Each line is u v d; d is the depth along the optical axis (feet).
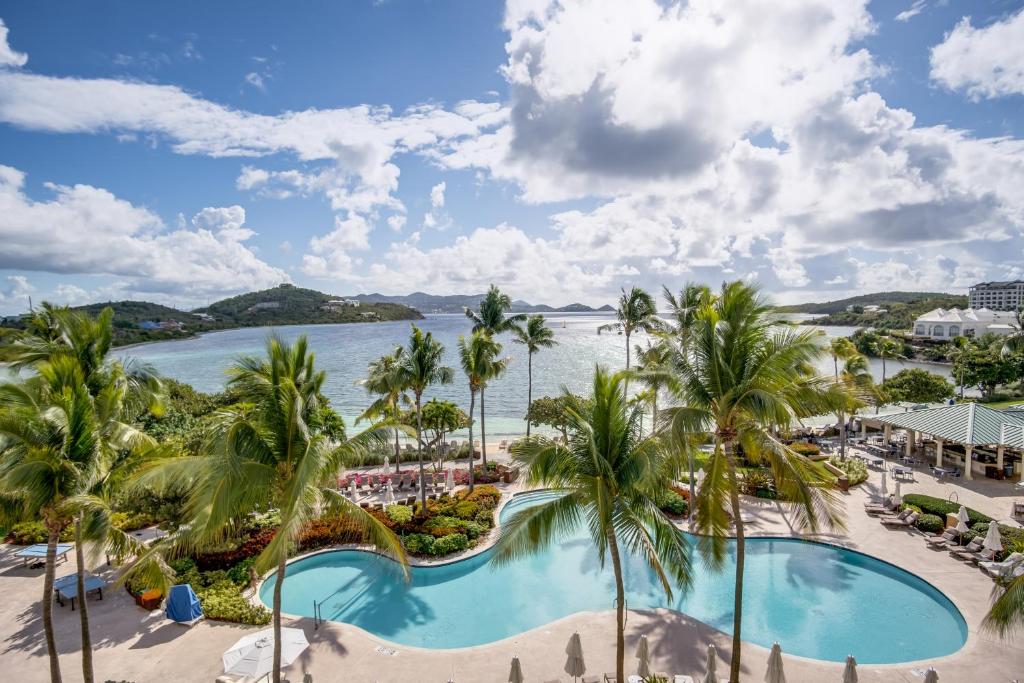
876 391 128.67
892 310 620.49
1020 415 108.37
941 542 71.00
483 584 67.51
